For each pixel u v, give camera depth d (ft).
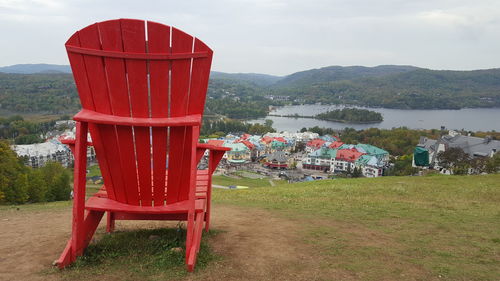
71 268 11.69
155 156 12.37
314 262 12.80
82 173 12.19
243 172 224.53
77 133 11.75
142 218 15.01
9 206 33.09
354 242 15.89
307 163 246.88
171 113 11.71
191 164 11.72
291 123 546.67
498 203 30.76
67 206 32.04
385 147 295.07
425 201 31.12
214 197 38.19
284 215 23.44
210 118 549.95
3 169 73.77
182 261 12.24
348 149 238.89
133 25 10.53
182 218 14.37
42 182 87.20
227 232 17.28
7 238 16.16
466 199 32.63
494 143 162.40
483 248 15.62
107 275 11.14
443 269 12.51
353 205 28.37
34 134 342.64
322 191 37.93
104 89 11.37
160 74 11.09
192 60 11.14
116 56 10.78
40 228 18.79
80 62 11.09
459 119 574.97
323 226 19.57
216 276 11.19
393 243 16.07
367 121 551.18
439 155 144.56
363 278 11.42
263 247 14.52
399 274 11.89
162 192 13.26
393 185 41.57
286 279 11.14
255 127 423.64
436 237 17.61
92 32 10.68
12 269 11.73
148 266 11.92
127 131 11.89
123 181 12.91
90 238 13.35
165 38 10.73
